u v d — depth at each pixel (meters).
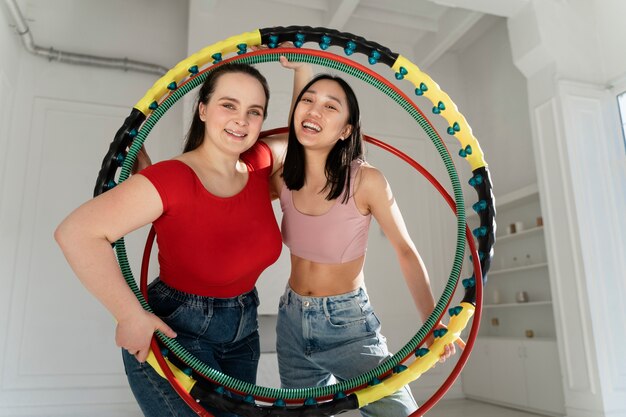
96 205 1.04
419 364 1.29
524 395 4.11
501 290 4.97
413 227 5.08
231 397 1.15
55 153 4.23
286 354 1.58
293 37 1.48
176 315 1.24
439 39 5.03
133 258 4.14
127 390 4.01
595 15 4.16
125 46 4.57
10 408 3.76
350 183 1.49
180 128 4.45
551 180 3.88
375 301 4.72
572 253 3.64
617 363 3.43
